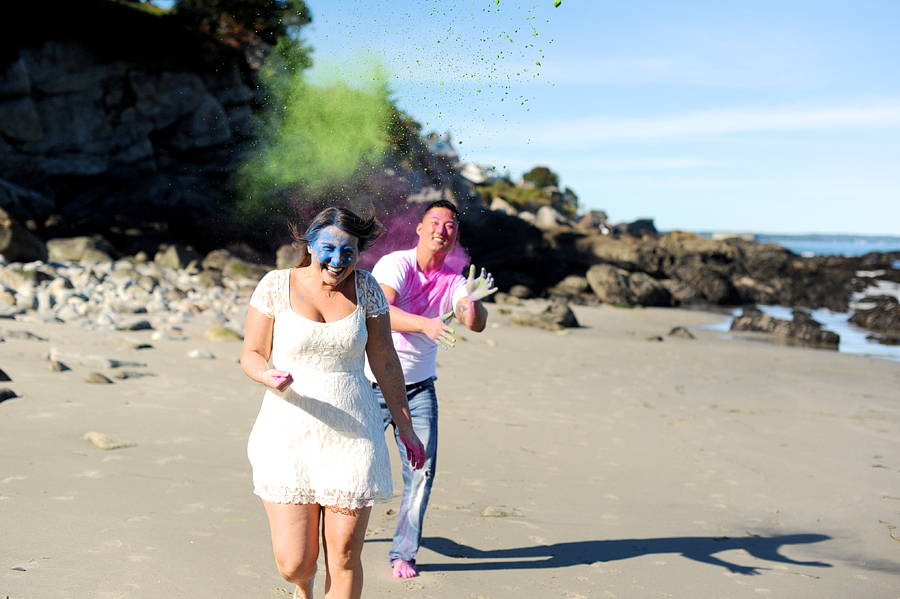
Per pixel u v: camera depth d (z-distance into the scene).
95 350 8.48
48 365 7.27
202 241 22.05
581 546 4.05
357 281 2.75
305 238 2.65
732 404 8.66
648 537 4.26
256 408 6.58
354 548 2.63
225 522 3.88
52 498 3.94
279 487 2.57
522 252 26.41
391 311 3.46
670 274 28.77
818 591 3.59
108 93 24.94
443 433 6.45
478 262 26.34
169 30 25.45
